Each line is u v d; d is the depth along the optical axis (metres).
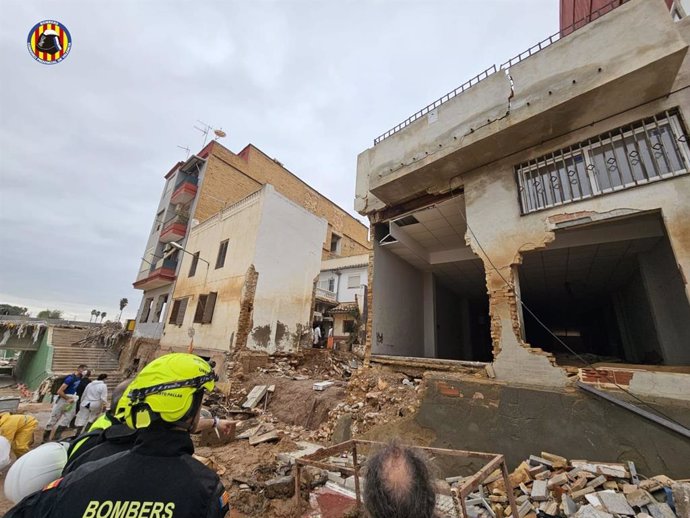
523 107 4.66
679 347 4.69
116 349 19.88
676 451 3.20
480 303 14.10
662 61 3.62
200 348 12.27
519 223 4.98
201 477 1.34
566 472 3.44
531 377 4.32
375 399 5.83
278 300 12.49
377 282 7.53
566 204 4.55
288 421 8.01
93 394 7.15
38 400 13.69
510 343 4.62
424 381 5.20
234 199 19.45
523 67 5.01
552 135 4.88
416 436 4.87
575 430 3.75
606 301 9.91
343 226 27.38
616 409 3.61
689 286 3.41
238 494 4.08
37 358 20.28
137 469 1.28
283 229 13.16
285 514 3.57
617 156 4.33
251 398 9.16
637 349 6.80
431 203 6.69
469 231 5.55
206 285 13.70
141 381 1.43
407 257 8.84
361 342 17.12
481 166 5.73
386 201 7.21
